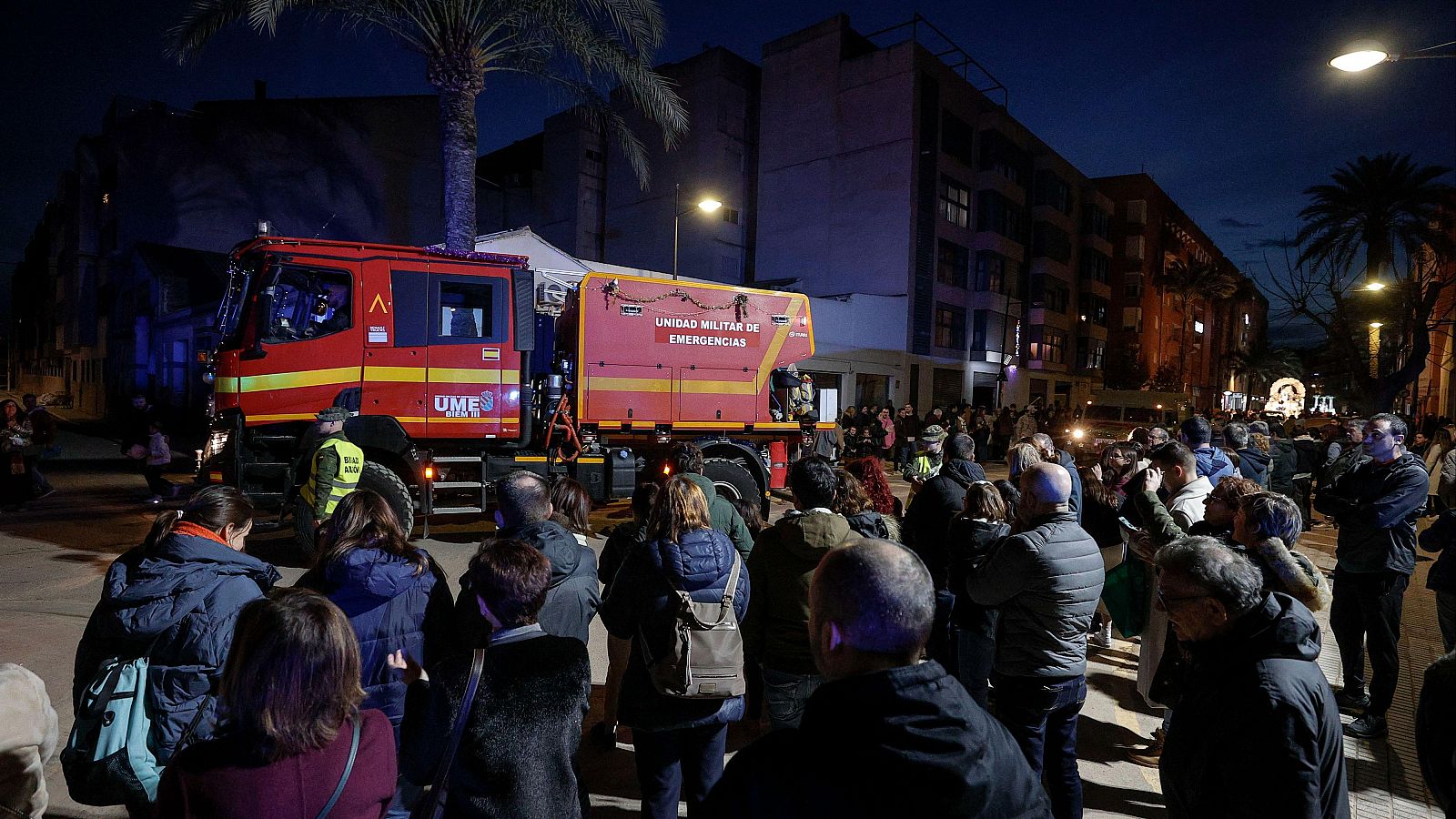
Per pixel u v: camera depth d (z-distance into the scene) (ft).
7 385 180.75
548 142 129.70
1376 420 14.35
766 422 33.60
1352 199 81.46
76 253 101.19
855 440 67.87
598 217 128.47
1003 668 10.09
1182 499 14.75
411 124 86.38
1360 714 14.60
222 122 79.36
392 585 8.45
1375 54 22.36
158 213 77.56
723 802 4.30
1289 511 9.36
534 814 6.45
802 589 9.96
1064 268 139.74
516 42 44.88
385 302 25.68
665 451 32.32
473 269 27.02
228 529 8.46
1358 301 75.97
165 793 4.81
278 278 24.13
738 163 119.65
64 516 32.45
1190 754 6.42
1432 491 33.60
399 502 24.35
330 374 24.90
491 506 27.71
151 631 7.57
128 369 84.64
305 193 81.87
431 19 41.09
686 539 9.07
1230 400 212.64
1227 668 6.33
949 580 12.51
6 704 5.60
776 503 41.70
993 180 115.85
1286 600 6.37
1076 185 143.43
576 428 29.63
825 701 4.31
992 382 123.44
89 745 7.57
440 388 26.55
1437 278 78.23
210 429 24.04
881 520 12.41
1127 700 16.14
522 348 27.68
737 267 119.55
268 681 4.77
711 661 8.68
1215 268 175.73
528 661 6.70
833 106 108.99
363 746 5.20
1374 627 14.29
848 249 107.04
